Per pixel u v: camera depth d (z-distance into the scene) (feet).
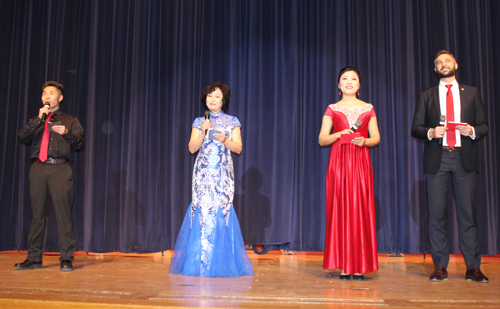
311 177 11.99
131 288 6.97
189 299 6.19
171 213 11.80
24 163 12.31
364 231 8.13
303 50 12.48
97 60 12.48
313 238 11.77
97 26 12.61
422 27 12.23
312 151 12.07
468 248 8.28
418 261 10.78
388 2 12.44
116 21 12.66
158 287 7.09
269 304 5.96
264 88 12.17
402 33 12.15
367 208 8.33
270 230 11.66
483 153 11.46
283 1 12.46
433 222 8.56
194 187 9.35
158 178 12.07
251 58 12.26
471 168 8.32
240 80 12.30
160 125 12.25
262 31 12.39
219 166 9.21
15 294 6.52
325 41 12.26
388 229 11.58
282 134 11.92
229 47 12.38
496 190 11.66
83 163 12.32
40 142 9.66
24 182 12.26
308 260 10.81
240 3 12.64
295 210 11.75
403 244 11.51
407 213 11.53
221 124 9.51
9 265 9.73
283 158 11.83
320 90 12.23
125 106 12.36
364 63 12.07
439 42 11.95
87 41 12.76
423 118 8.95
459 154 8.45
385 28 12.32
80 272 8.81
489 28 12.14
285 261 10.62
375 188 11.77
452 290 7.02
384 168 11.75
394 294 6.65
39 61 12.85
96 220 11.93
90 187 11.91
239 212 11.87
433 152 8.61
